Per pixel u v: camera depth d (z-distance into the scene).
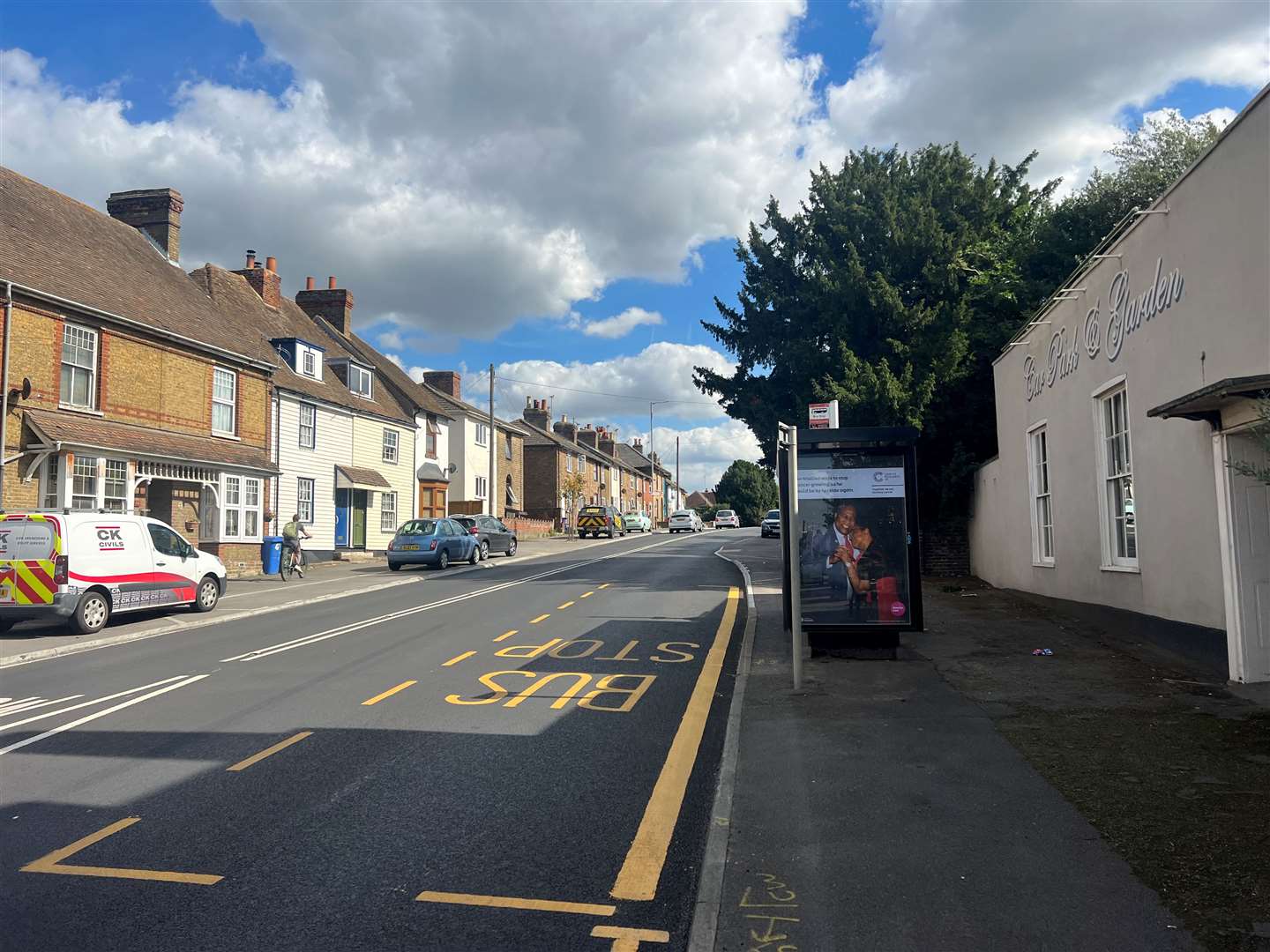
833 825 4.89
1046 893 3.98
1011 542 15.35
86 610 13.18
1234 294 7.58
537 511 58.88
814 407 10.41
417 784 5.94
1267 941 3.49
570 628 12.89
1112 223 20.42
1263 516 7.62
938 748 6.25
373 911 4.12
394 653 11.03
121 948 3.79
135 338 20.56
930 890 4.07
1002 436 15.94
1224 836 4.51
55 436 17.31
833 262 21.02
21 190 21.58
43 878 4.51
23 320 17.52
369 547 31.83
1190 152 21.34
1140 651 9.34
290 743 6.98
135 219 26.58
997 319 20.62
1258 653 7.57
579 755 6.59
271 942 3.82
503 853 4.78
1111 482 10.77
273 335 28.91
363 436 31.81
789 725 7.01
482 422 46.00
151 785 6.02
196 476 21.81
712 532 57.00
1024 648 9.91
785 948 3.62
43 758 6.71
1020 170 22.92
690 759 6.46
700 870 4.55
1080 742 6.25
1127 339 9.88
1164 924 3.67
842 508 9.73
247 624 14.32
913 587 9.59
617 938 3.85
